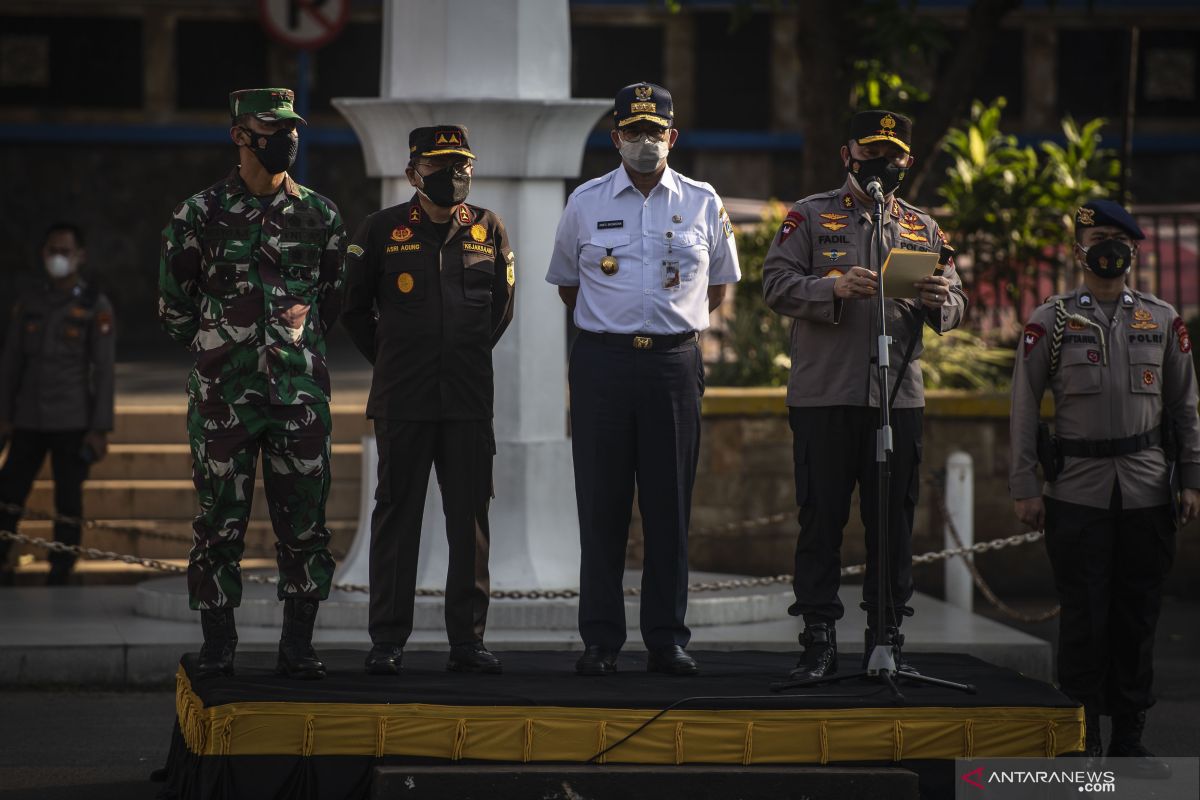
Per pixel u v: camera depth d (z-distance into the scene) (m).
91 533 35.84
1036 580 36.19
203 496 19.61
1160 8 64.94
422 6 28.48
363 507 29.64
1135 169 65.69
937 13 62.66
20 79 63.25
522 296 28.66
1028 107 65.19
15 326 34.00
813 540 20.55
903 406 20.39
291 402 19.53
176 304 19.89
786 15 64.62
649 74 64.81
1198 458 21.42
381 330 20.88
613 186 21.09
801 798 18.27
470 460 20.80
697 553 35.34
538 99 27.94
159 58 63.69
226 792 18.09
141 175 64.00
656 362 20.83
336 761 18.25
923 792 18.75
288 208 19.69
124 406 38.81
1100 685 21.53
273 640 27.31
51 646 26.94
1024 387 21.67
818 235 20.50
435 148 20.52
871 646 20.62
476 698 18.53
